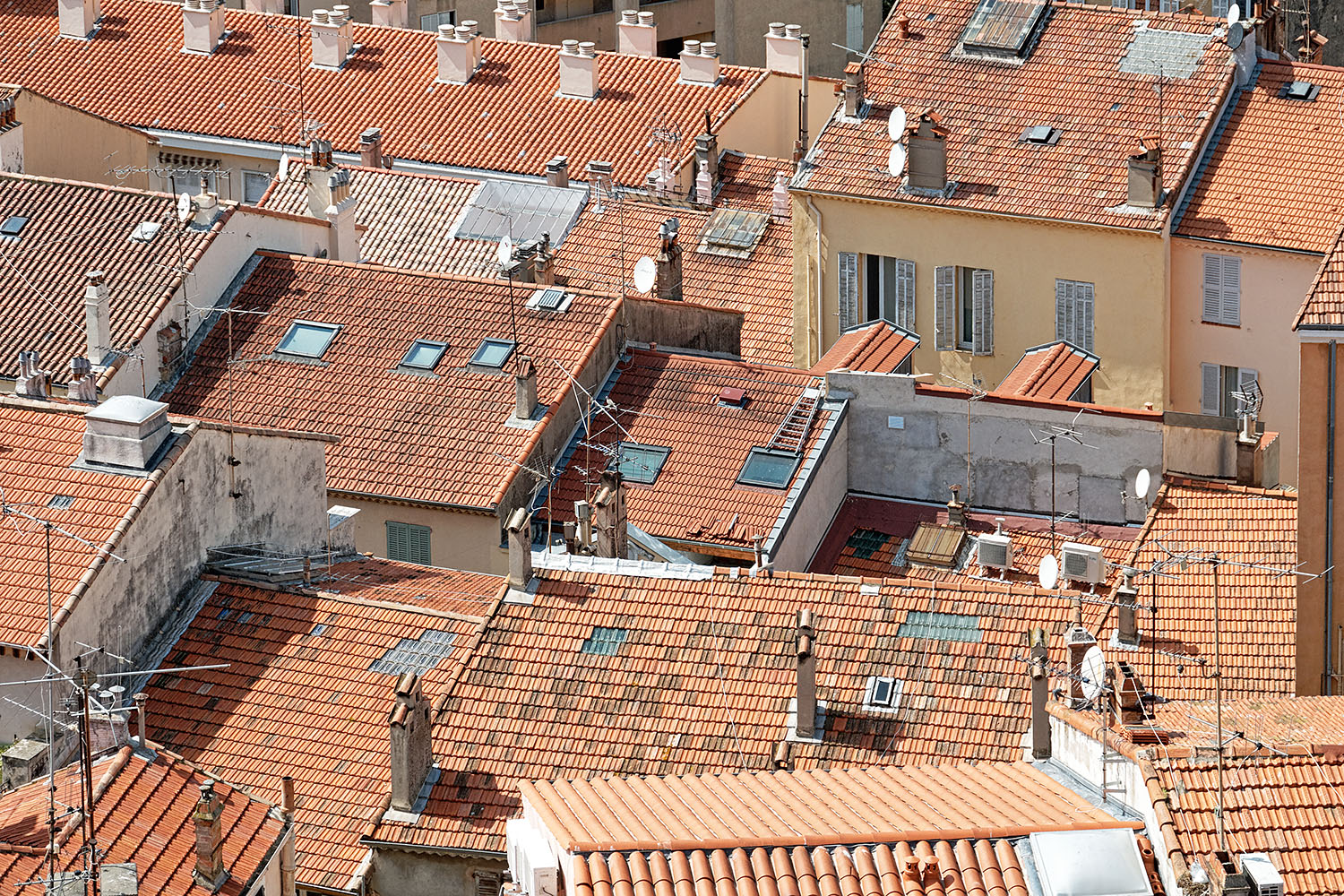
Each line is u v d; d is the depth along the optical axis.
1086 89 186.50
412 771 118.12
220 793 110.44
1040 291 182.62
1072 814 96.44
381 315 173.38
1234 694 128.38
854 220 187.00
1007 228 181.75
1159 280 178.25
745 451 160.88
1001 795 100.62
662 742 120.44
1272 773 96.69
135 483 130.50
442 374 167.75
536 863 92.06
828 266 189.12
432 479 160.25
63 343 167.50
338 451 163.00
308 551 144.50
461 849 116.00
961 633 124.19
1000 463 158.25
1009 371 185.75
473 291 174.38
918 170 183.88
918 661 123.12
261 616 132.38
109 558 126.56
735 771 118.56
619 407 166.75
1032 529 155.50
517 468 159.38
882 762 118.75
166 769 110.38
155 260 172.38
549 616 126.75
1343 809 95.12
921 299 186.62
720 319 177.38
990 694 121.00
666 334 176.12
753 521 155.25
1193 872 90.06
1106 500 155.00
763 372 167.50
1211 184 180.38
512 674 124.19
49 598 120.50
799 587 127.19
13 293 170.88
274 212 182.00
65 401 154.88
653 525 156.38
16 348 167.50
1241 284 177.88
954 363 186.88
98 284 165.38
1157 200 177.75
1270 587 135.50
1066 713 106.75
